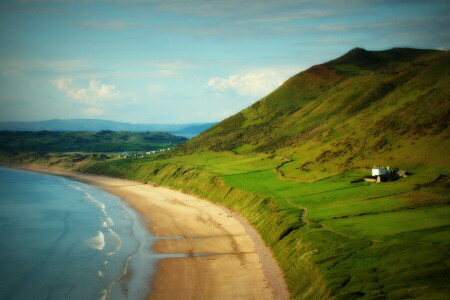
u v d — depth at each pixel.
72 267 68.75
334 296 44.81
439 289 42.47
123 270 66.38
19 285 61.03
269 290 55.00
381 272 47.94
